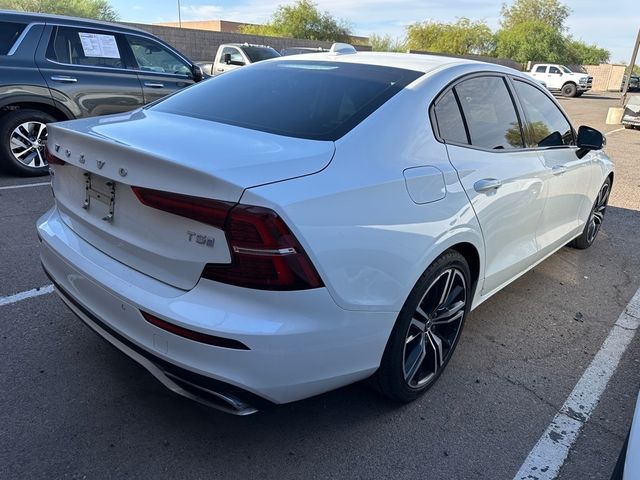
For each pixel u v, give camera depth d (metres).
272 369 1.94
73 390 2.67
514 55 46.72
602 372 3.14
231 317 1.88
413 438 2.52
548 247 3.92
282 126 2.46
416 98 2.62
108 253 2.27
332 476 2.27
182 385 2.08
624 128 16.75
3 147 6.27
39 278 3.79
